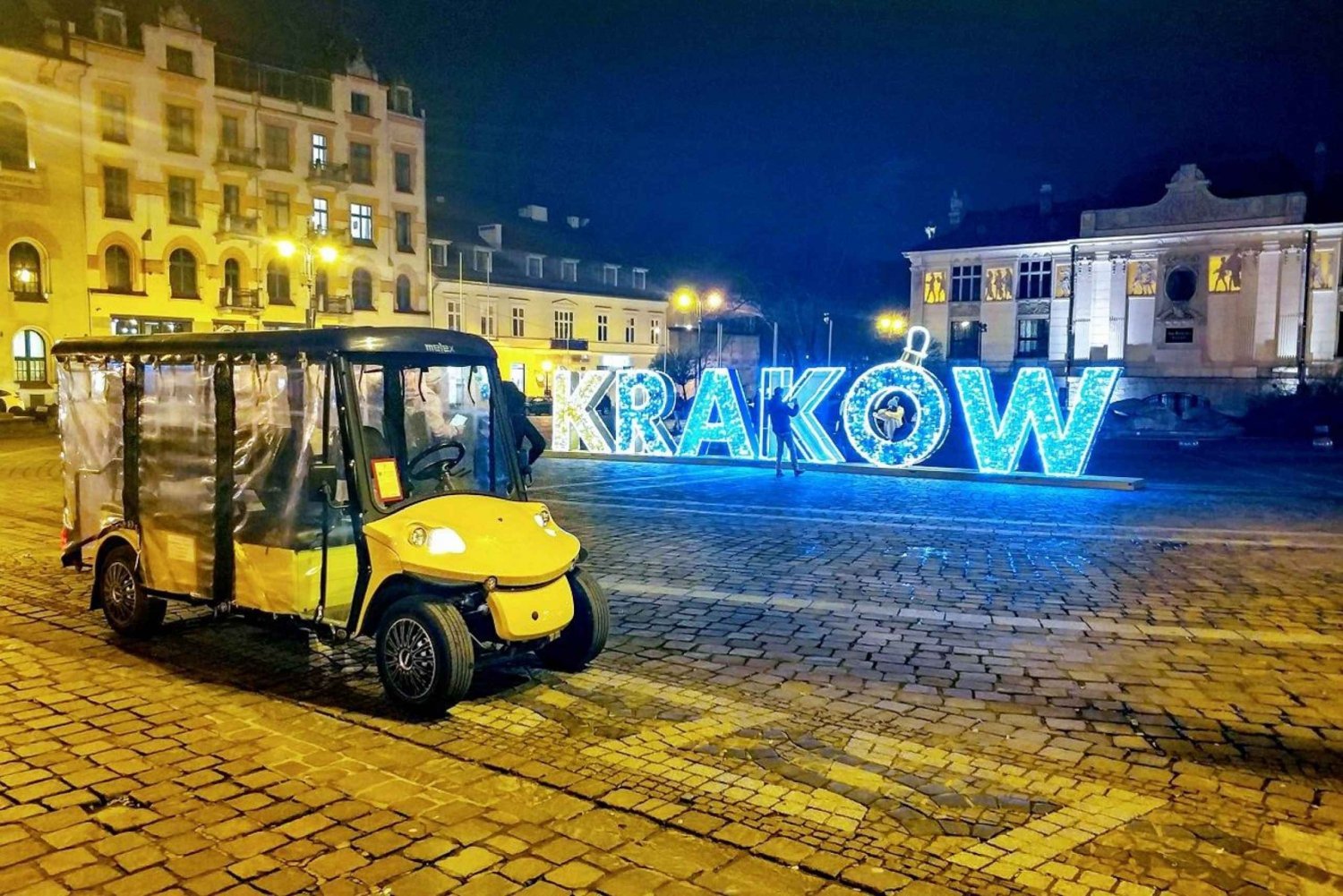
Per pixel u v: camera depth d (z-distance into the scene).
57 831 4.35
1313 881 3.99
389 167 55.28
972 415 20.16
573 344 63.72
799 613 8.59
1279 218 45.50
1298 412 37.94
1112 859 4.16
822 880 3.97
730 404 23.16
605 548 11.84
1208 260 47.50
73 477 8.12
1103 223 50.19
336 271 52.81
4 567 10.50
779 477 20.42
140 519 7.42
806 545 12.08
